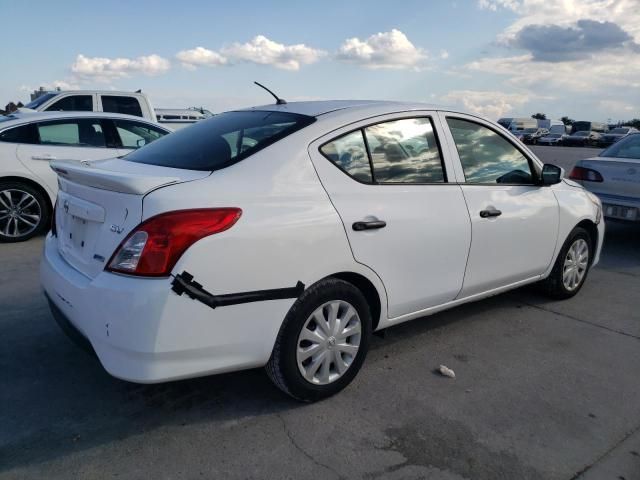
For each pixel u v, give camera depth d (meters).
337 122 3.19
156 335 2.45
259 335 2.73
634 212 6.98
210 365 2.65
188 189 2.59
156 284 2.44
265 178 2.82
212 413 2.97
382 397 3.19
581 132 50.81
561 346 4.02
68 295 2.75
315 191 2.94
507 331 4.27
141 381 2.50
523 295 5.14
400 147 3.43
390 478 2.50
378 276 3.20
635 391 3.38
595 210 5.03
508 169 4.17
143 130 7.67
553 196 4.51
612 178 7.19
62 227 3.17
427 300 3.57
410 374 3.50
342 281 3.04
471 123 3.94
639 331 4.36
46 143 6.84
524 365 3.69
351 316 3.12
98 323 2.53
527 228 4.21
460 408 3.11
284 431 2.82
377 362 3.66
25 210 6.70
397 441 2.77
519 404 3.18
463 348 3.93
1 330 3.95
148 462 2.56
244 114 3.62
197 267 2.49
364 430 2.86
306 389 2.99
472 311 4.69
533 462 2.65
